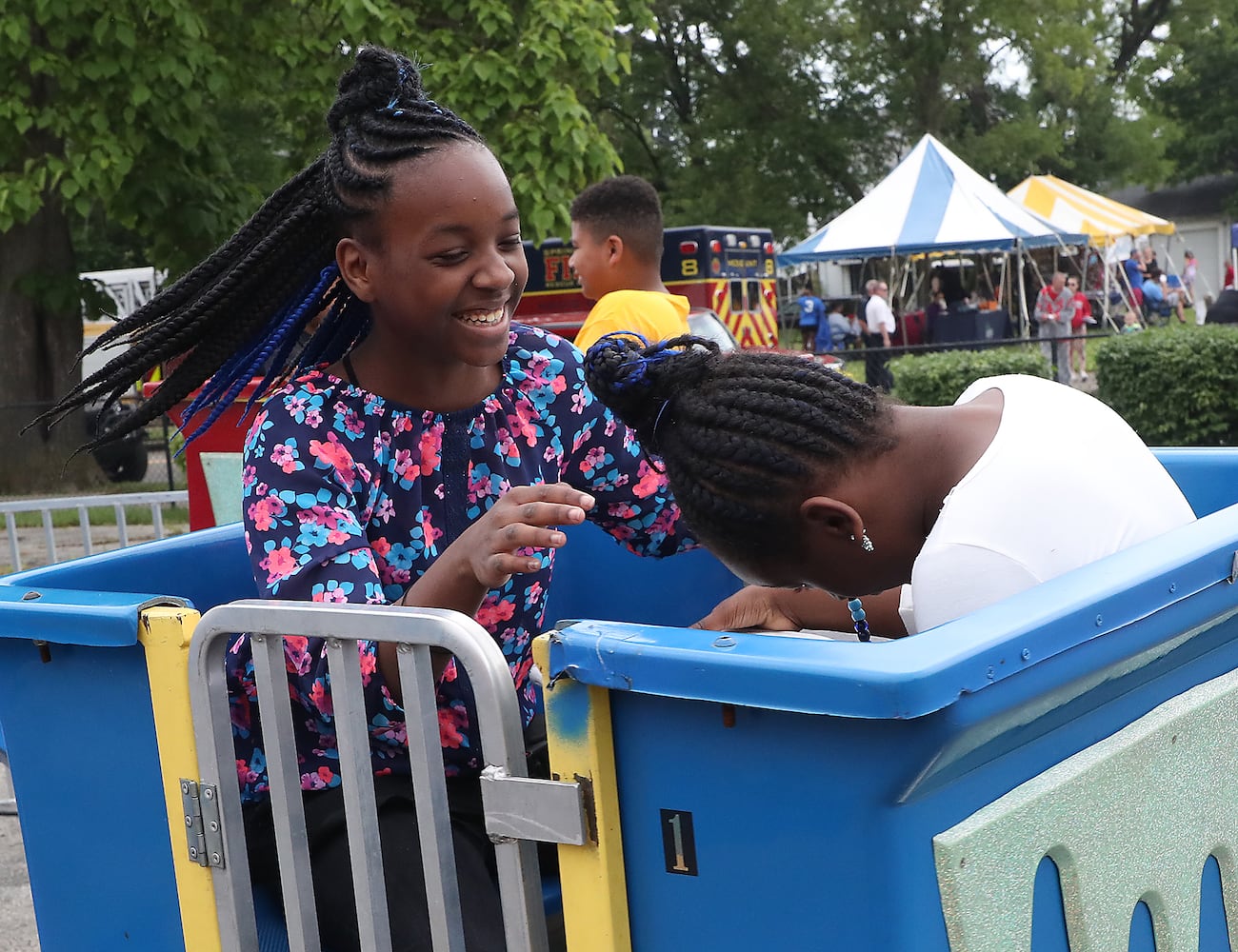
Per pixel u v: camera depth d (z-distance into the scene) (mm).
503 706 1132
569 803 1104
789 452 1367
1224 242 41594
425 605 1365
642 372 1473
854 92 27484
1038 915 1135
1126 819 1228
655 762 1095
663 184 27984
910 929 1007
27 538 9016
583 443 1830
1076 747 1213
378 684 1329
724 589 2344
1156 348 8523
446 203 1520
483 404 1675
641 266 3955
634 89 26516
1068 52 28891
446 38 8641
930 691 917
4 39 8664
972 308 19703
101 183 8898
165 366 2074
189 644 1362
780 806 1034
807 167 27547
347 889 1482
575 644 1081
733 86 27125
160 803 1449
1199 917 1338
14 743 1600
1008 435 1415
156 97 8938
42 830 1595
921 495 1405
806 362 1439
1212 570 1263
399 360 1604
